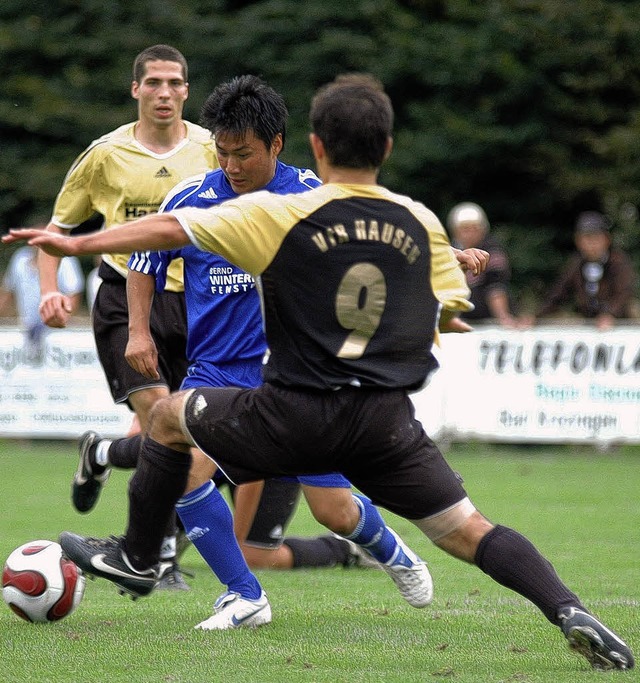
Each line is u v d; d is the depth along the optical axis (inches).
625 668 592.4
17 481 1644.9
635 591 882.1
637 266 2869.1
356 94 594.2
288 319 585.6
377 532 735.1
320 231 583.2
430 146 2923.2
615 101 3011.8
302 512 1392.7
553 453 1989.4
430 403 1962.4
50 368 2042.3
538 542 1134.4
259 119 730.8
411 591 746.8
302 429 587.8
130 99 3105.3
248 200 589.0
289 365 589.0
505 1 2960.1
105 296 994.1
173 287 975.6
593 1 2913.4
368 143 591.8
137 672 606.5
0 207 3083.2
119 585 689.6
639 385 1897.1
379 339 589.6
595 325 1914.4
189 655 645.3
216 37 3034.0
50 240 565.3
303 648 664.4
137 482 659.4
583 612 590.9
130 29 3110.2
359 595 863.1
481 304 1952.5
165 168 992.2
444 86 2979.8
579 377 1916.8
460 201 3065.9
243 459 605.0
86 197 1013.2
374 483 605.0
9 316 2400.3
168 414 631.2
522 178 3063.5
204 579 959.6
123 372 977.5
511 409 1939.0
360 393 588.4
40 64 3184.1
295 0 3026.6
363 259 585.3
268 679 591.8
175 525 912.9
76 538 695.7
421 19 3051.2
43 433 2050.9
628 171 2913.4
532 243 2977.4
